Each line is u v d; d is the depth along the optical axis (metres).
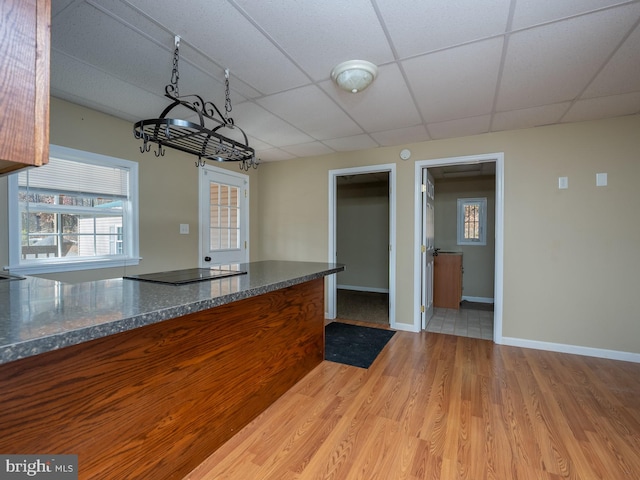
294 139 3.57
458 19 1.59
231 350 1.77
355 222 6.70
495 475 1.50
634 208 2.82
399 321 3.83
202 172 3.86
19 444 0.96
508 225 3.25
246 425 1.89
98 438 1.15
